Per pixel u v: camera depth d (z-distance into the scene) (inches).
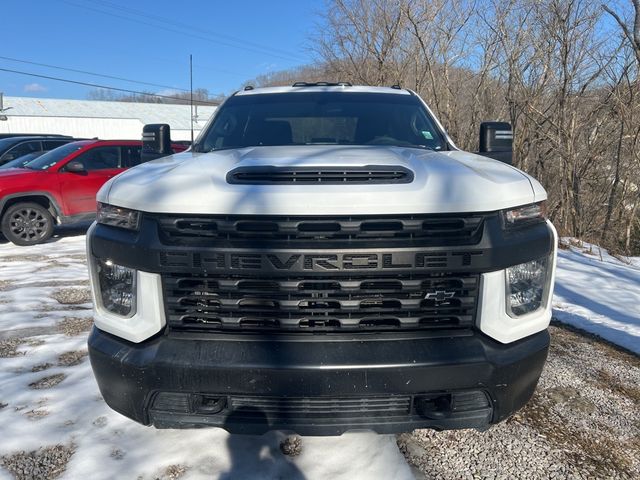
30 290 207.9
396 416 80.2
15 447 96.6
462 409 81.8
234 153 106.5
